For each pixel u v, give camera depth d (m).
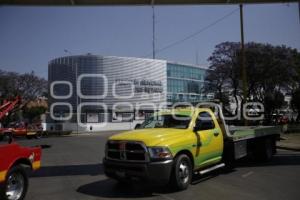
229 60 42.38
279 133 14.12
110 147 8.42
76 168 12.59
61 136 43.84
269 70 39.53
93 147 22.34
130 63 74.12
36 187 9.17
